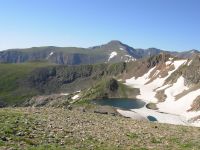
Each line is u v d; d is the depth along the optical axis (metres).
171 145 38.88
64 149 30.66
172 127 53.81
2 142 29.97
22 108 59.06
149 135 43.94
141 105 181.12
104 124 49.53
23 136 33.69
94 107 122.88
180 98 177.88
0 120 39.62
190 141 42.00
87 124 47.53
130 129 47.50
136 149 34.81
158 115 137.75
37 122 42.50
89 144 34.62
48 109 59.94
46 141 33.28
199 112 135.62
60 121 46.56
